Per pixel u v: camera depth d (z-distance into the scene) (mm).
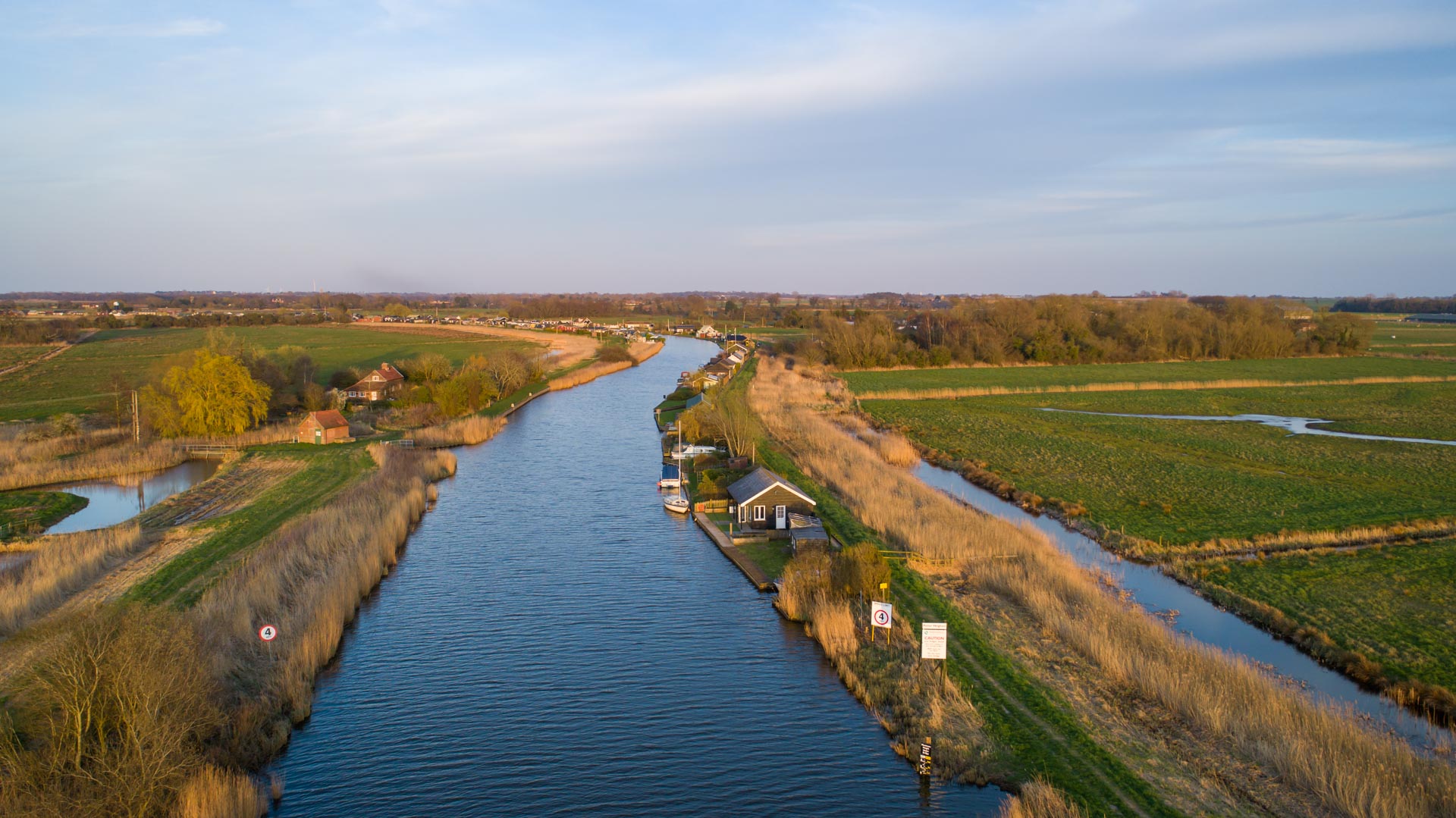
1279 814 25359
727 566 51625
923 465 79750
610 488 71250
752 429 79312
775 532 56625
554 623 43250
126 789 24094
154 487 72688
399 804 28531
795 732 32906
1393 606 42031
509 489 70875
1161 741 29734
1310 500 63125
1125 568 49531
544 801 28750
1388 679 34156
